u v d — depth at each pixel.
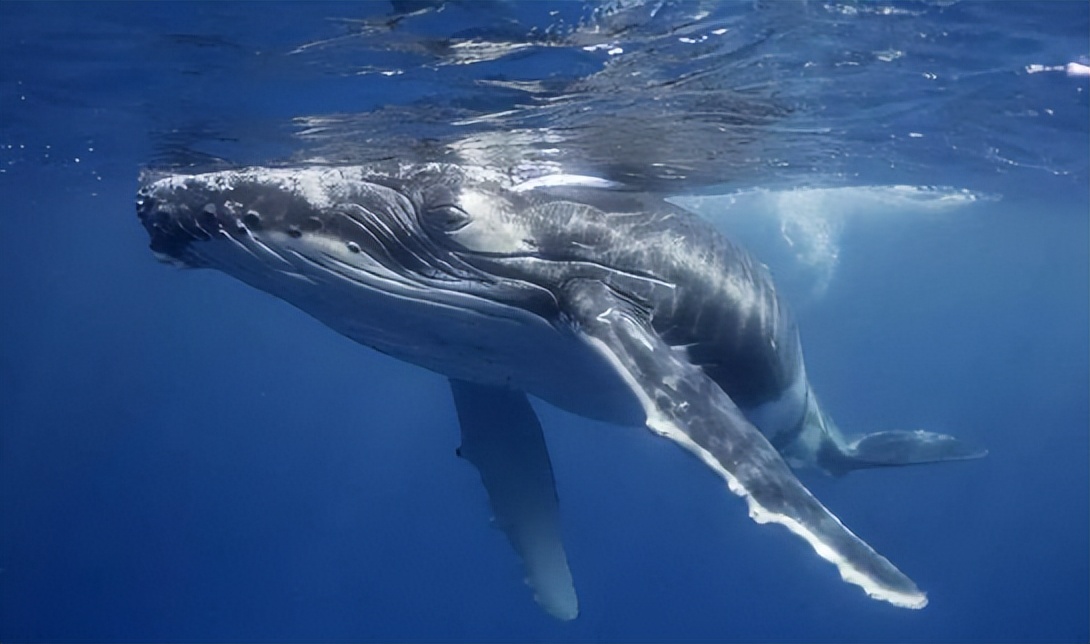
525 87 10.67
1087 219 37.34
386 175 7.89
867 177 20.59
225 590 43.81
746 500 6.11
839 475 12.38
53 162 21.28
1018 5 9.33
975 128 15.20
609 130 12.20
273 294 8.28
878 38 9.98
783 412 10.74
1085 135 16.38
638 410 8.07
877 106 12.96
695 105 11.58
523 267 8.12
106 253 58.72
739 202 23.23
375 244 7.67
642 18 8.87
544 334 8.18
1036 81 12.10
